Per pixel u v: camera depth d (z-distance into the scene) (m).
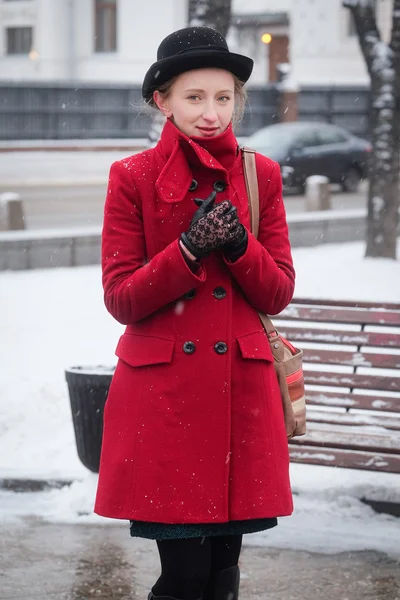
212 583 4.78
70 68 64.06
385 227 19.73
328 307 7.59
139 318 4.53
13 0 64.50
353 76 58.56
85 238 19.62
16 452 8.38
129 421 4.53
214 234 4.30
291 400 4.80
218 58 4.44
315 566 6.50
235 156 4.66
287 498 4.59
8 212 21.59
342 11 58.31
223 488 4.43
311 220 22.62
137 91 51.94
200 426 4.46
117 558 6.66
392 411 7.25
